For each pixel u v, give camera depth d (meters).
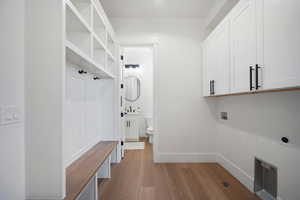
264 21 1.42
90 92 2.35
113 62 2.98
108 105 3.00
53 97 1.13
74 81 1.82
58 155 1.13
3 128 0.99
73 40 1.71
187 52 3.21
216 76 2.51
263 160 1.90
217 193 2.05
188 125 3.19
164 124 3.19
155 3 2.77
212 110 3.19
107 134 2.98
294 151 1.51
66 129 1.63
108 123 2.98
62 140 1.13
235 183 2.31
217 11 2.62
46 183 1.12
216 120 3.19
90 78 2.35
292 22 1.14
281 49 1.24
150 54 5.39
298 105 1.47
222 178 2.47
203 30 3.22
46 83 1.13
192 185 2.26
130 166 2.97
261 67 1.46
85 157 1.91
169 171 2.74
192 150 3.19
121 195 2.02
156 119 3.19
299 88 1.27
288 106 1.57
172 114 3.20
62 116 1.13
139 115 5.00
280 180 1.67
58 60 1.13
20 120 1.10
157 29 3.21
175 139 3.19
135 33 3.21
